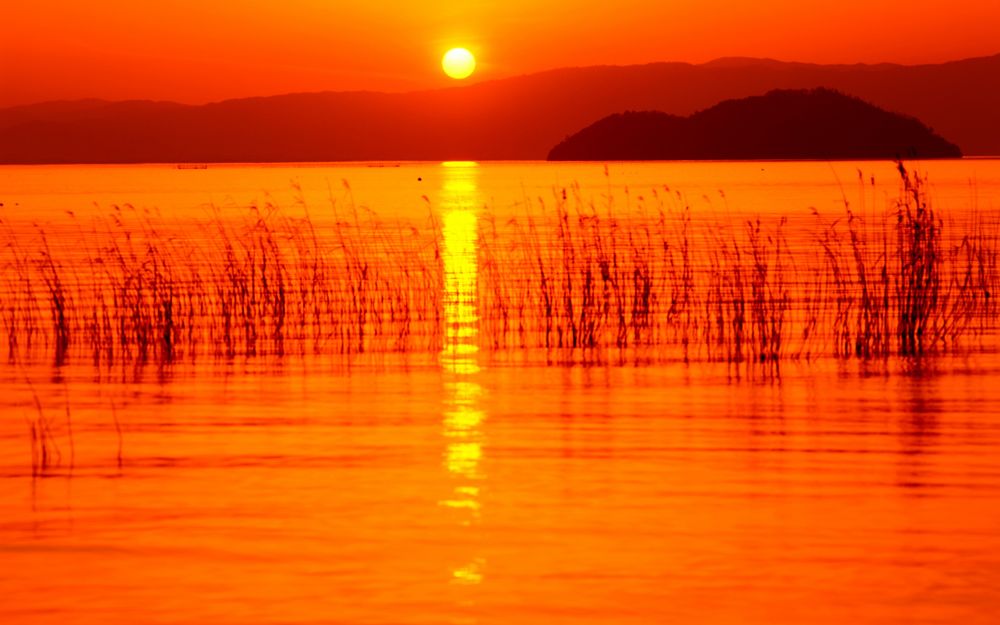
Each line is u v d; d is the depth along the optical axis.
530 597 15.14
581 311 40.47
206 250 65.50
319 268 55.78
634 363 34.00
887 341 36.06
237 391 30.02
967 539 17.42
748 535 17.66
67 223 89.25
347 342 37.50
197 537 17.67
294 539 17.55
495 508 19.16
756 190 145.88
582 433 24.89
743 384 30.69
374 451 23.31
